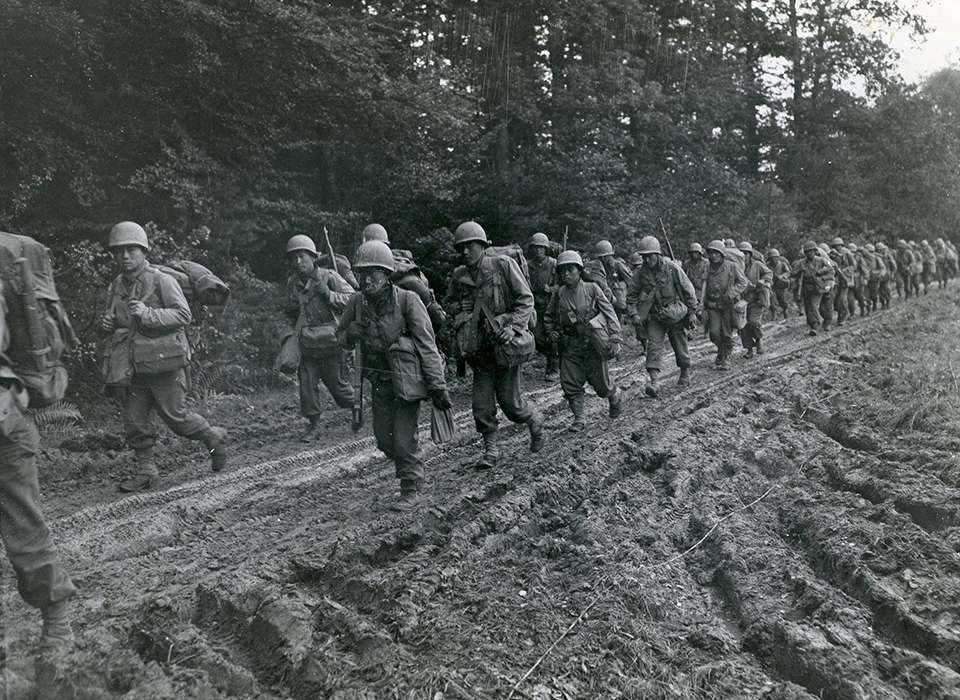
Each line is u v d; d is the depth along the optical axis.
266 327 15.56
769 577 5.88
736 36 36.81
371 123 17.72
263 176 18.50
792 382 11.19
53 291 4.45
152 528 6.39
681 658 4.96
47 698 3.93
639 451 8.10
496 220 22.09
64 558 5.78
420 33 22.05
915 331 16.94
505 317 8.05
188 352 7.78
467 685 4.35
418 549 5.92
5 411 3.99
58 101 12.45
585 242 23.73
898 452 8.12
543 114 28.42
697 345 18.16
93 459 8.55
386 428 7.06
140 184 13.30
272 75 15.53
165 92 14.36
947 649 5.07
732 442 8.60
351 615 4.83
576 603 5.39
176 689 4.02
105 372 7.56
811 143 39.81
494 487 7.30
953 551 6.04
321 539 6.21
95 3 12.59
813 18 38.88
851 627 5.20
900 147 39.19
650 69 32.22
